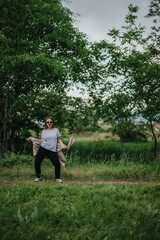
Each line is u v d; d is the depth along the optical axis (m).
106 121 7.56
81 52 7.66
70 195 3.95
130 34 7.08
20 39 6.50
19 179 5.30
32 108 7.64
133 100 7.10
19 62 5.83
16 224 2.76
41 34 7.86
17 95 8.09
